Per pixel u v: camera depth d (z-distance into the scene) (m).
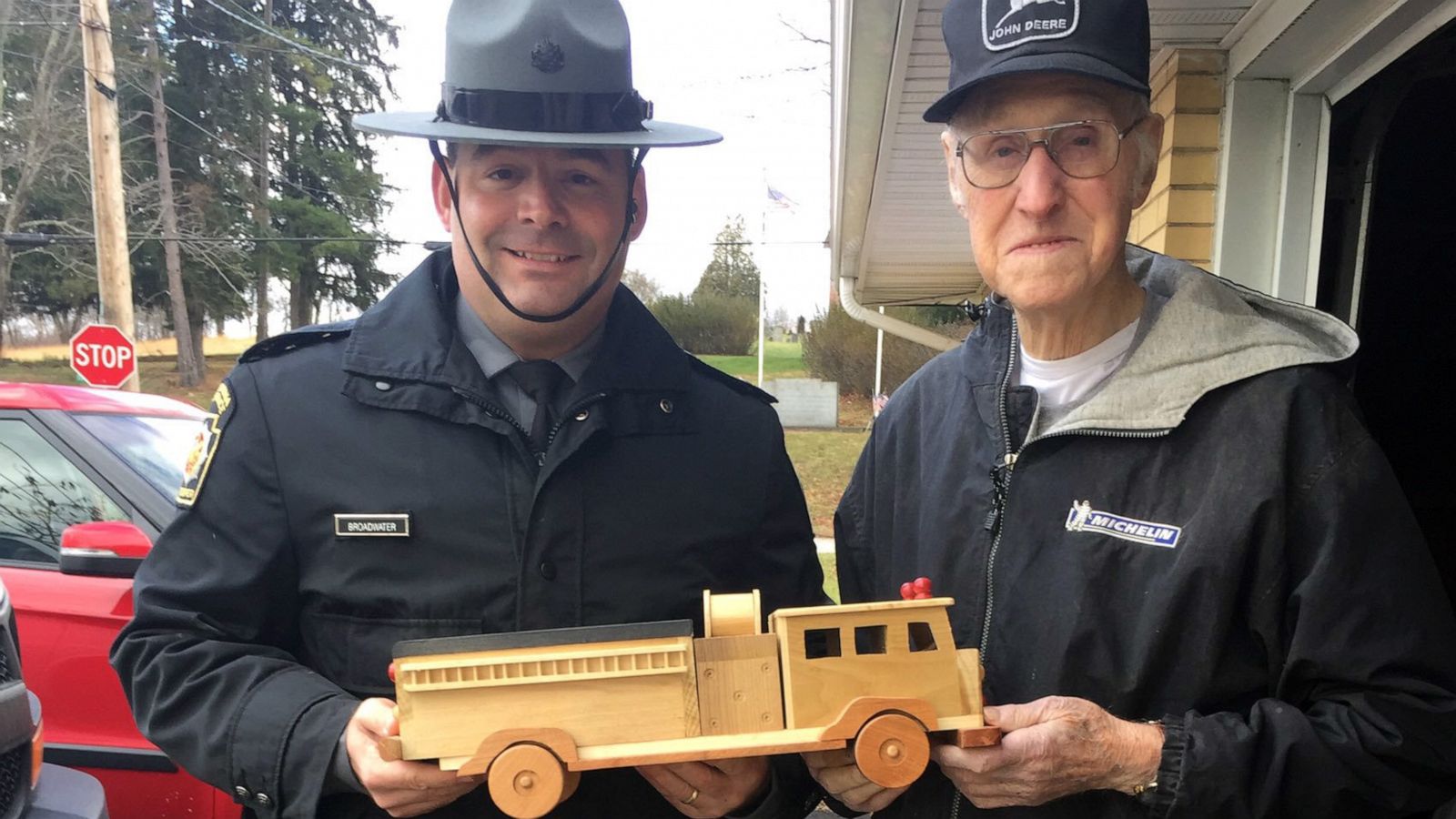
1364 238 2.76
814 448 18.72
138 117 23.45
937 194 5.26
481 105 1.24
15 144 21.36
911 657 1.08
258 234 24.84
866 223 6.05
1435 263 3.00
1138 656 1.18
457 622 1.24
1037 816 1.22
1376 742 1.07
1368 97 2.70
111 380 8.50
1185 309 1.25
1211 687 1.16
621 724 1.04
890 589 1.48
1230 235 2.88
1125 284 1.32
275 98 25.64
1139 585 1.19
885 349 24.31
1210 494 1.16
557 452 1.28
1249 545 1.14
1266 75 2.79
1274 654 1.16
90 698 2.44
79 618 2.45
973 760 1.04
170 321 26.31
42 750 1.98
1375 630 1.09
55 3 20.28
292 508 1.27
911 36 2.93
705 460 1.39
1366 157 2.72
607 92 1.27
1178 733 1.09
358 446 1.27
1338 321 1.21
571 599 1.27
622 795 1.29
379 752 1.05
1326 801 1.08
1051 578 1.25
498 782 0.99
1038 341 1.34
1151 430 1.19
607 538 1.30
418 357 1.31
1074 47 1.20
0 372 23.64
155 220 22.38
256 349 1.35
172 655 1.20
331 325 1.40
